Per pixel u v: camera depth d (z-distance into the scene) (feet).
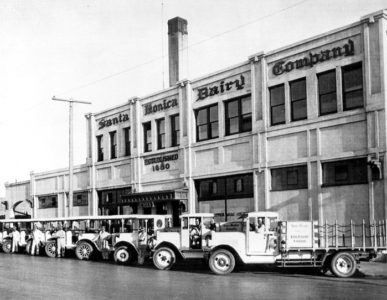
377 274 55.62
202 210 90.94
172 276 55.57
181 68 103.09
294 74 75.20
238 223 60.85
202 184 91.45
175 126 98.48
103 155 119.03
